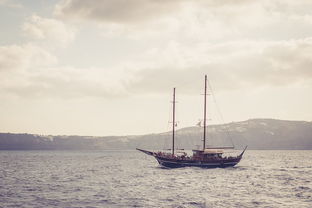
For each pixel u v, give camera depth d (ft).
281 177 254.06
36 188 195.42
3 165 419.33
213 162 307.58
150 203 146.10
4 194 172.45
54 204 145.07
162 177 252.21
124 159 612.29
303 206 138.92
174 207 137.59
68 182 225.97
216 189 187.32
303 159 588.91
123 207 138.00
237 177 250.57
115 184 212.64
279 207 136.98
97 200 154.10
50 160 568.82
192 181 224.94
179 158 307.99
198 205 141.38
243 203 145.28
